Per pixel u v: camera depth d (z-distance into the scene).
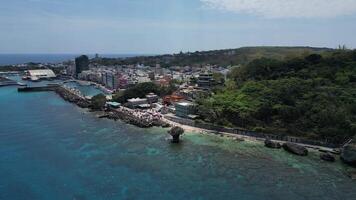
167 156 118.69
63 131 156.25
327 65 192.75
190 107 179.00
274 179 96.94
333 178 97.75
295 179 96.94
